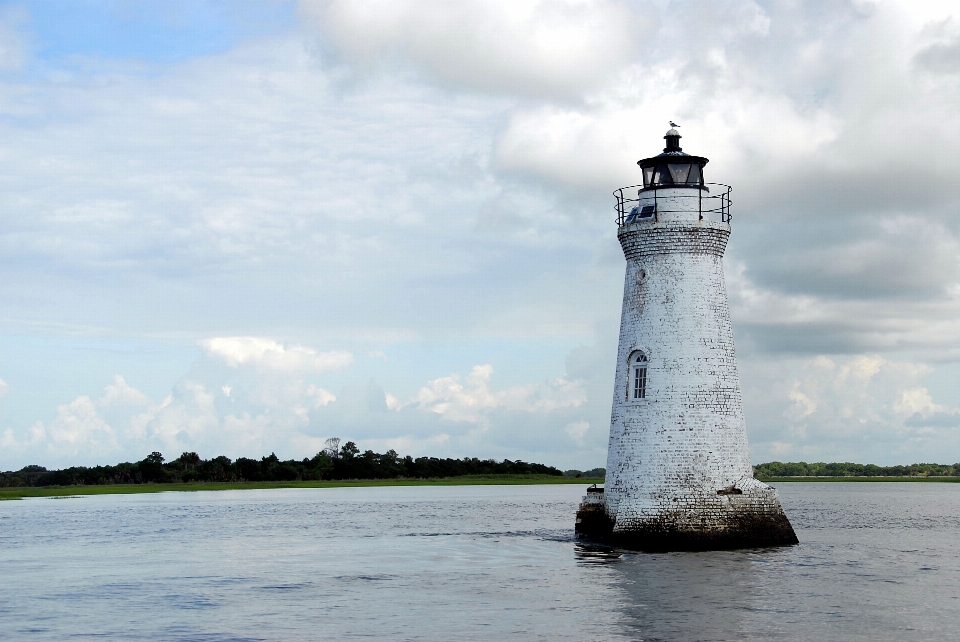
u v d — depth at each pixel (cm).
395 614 3925
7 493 16762
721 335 5428
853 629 3597
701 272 5428
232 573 5222
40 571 5406
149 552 6419
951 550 6225
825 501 15988
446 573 5028
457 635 3541
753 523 5341
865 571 4978
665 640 3438
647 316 5466
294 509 12062
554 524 8756
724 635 3506
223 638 3559
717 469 5303
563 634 3538
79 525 9169
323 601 4253
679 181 5534
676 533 5247
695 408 5303
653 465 5334
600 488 5997
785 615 3822
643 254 5525
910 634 3522
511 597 4231
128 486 19350
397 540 7075
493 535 7288
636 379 5541
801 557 5197
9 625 3828
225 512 11381
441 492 19275
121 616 3984
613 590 4328
